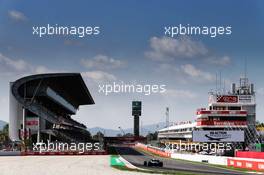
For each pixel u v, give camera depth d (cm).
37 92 12838
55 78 13012
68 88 15125
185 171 4712
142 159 7881
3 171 4506
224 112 12569
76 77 13062
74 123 17000
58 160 7075
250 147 10375
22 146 10738
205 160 7200
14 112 12525
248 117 12812
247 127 12456
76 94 16950
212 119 12500
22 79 12544
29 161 6700
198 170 4959
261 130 13012
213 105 12812
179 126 15712
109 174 4128
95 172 4378
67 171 4512
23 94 13138
